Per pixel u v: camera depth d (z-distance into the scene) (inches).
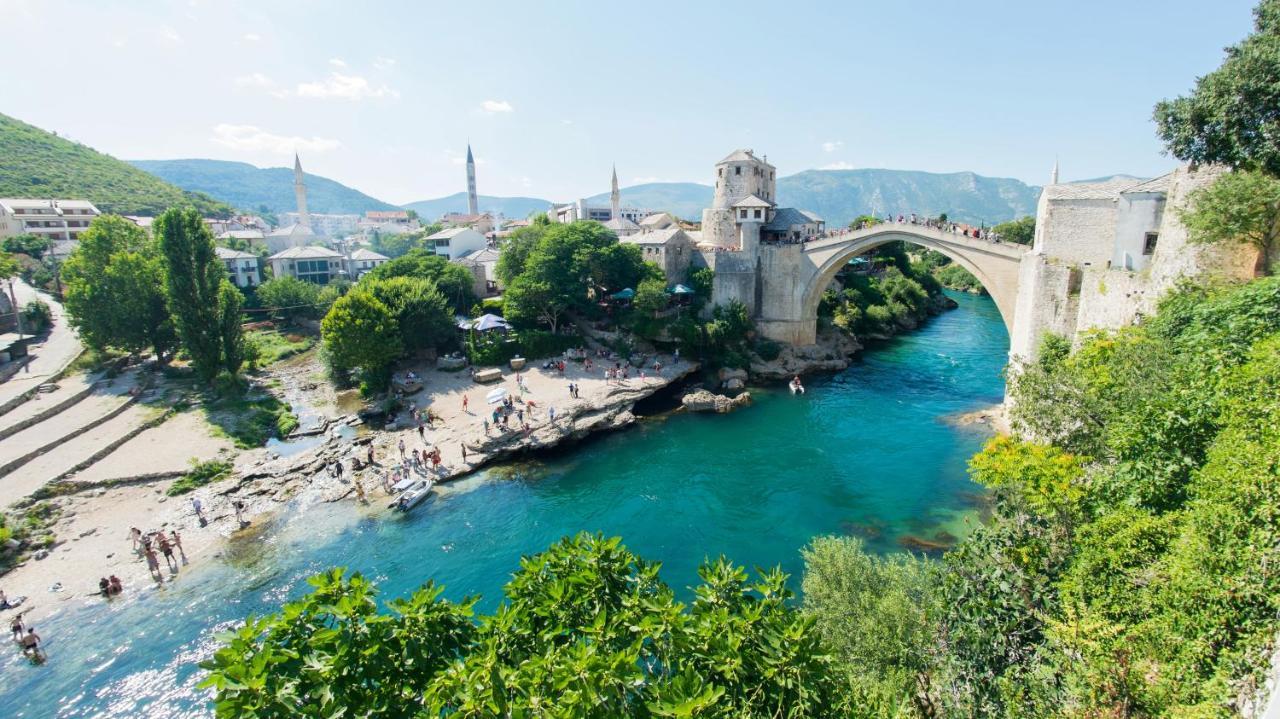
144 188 5831.7
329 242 6058.1
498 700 304.5
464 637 377.1
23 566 1120.8
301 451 1660.9
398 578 1080.8
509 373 2194.9
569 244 2492.6
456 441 1658.5
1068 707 445.1
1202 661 408.2
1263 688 349.7
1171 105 970.7
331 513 1325.0
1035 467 658.2
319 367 2527.1
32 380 1959.9
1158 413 571.2
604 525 1254.3
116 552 1171.9
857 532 1186.0
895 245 4126.5
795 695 358.3
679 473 1507.1
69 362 2144.4
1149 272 1133.7
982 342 2950.3
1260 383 502.9
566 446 1690.5
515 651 371.6
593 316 2564.0
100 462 1508.4
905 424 1792.6
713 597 414.3
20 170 4965.6
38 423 1707.7
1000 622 578.6
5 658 908.0
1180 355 721.0
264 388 2199.8
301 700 301.3
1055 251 1537.9
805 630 376.2
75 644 933.2
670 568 1088.8
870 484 1400.1
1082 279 1396.4
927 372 2388.0
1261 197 827.4
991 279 1910.7
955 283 5103.3
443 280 2642.7
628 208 5502.0
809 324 2573.8
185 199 6038.4
